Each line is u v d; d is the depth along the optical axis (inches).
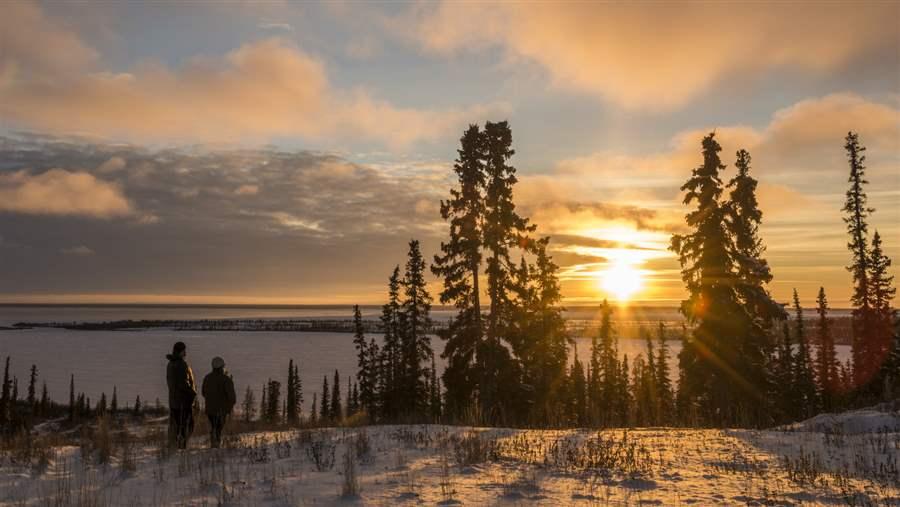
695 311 1237.7
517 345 1566.2
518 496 307.6
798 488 327.3
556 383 1768.0
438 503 294.2
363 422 738.2
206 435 587.8
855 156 1704.0
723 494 313.6
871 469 376.8
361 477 354.9
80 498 305.1
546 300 1792.6
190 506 294.2
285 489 325.1
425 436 526.9
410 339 2007.9
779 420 1177.4
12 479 361.7
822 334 1968.5
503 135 1469.0
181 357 502.6
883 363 1631.4
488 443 461.4
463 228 1467.8
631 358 5438.0
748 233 1327.5
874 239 1686.8
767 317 1245.7
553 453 430.6
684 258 1253.7
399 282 2087.8
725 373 1190.9
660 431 578.9
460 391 1509.6
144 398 7042.3
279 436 542.9
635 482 342.0
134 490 332.5
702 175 1232.8
